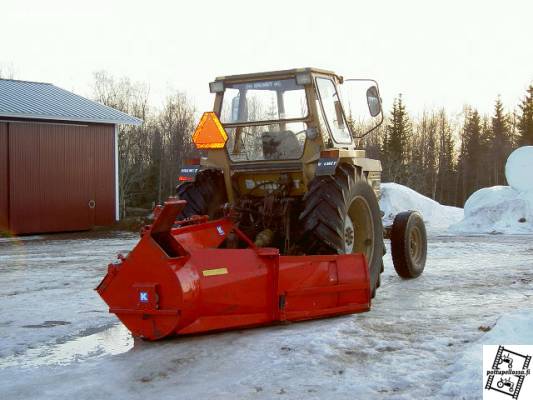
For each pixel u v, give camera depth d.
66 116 19.47
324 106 6.87
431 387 4.04
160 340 5.41
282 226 6.74
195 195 6.92
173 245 5.27
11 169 18.67
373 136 56.47
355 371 4.40
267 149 6.86
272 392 4.10
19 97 20.61
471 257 10.95
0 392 4.36
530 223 16.31
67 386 4.43
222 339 5.34
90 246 14.97
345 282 6.02
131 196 40.78
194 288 5.14
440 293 7.40
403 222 8.30
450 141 62.97
